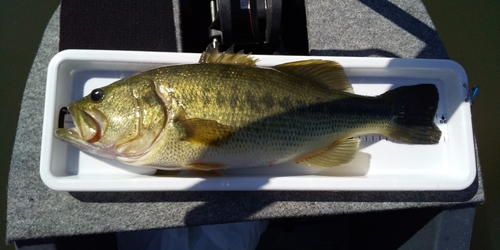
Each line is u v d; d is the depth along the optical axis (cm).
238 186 48
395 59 53
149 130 45
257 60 49
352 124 50
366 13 60
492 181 70
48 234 50
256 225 61
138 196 52
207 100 45
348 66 52
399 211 59
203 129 44
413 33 60
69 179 47
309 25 59
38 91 54
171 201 52
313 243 67
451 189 51
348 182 49
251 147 46
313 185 49
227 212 52
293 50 60
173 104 45
